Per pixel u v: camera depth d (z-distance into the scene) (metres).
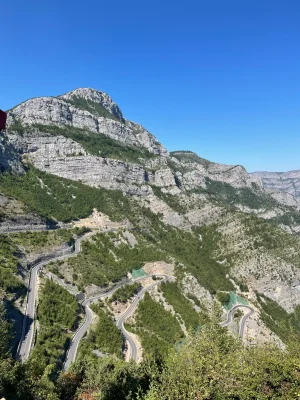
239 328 132.75
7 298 91.88
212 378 28.02
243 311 149.00
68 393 47.81
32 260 121.62
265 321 146.38
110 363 53.00
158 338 108.44
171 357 33.16
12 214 141.75
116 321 114.81
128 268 152.25
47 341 83.19
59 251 137.50
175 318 122.88
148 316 120.56
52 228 159.75
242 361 33.56
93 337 96.19
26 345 79.12
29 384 40.34
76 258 138.62
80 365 55.69
